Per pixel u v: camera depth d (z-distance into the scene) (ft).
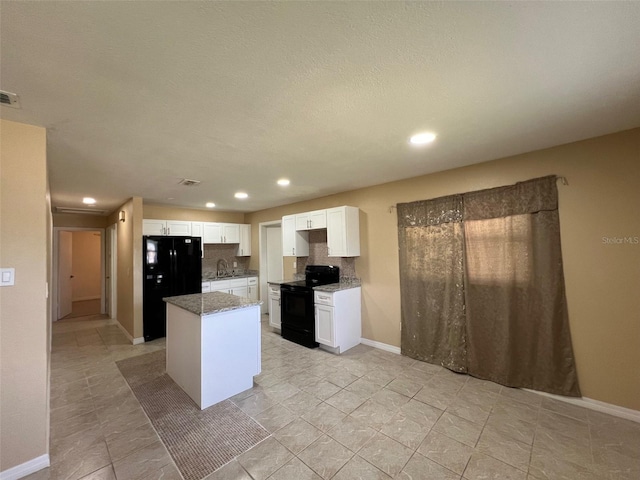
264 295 19.74
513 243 8.84
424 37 3.77
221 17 3.35
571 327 7.95
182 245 15.29
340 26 3.56
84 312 21.68
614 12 3.38
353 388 9.07
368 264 13.05
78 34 3.54
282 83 4.76
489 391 8.70
